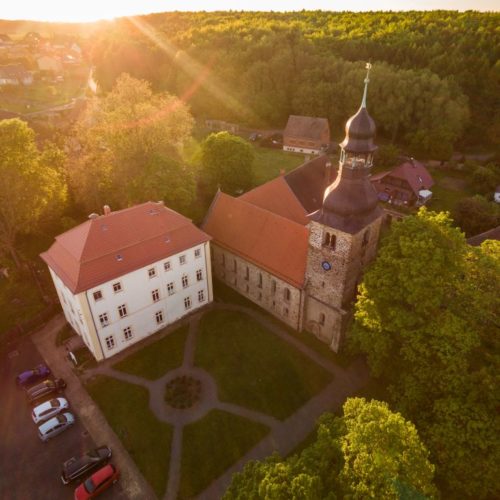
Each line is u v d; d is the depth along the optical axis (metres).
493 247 38.00
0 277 58.75
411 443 23.55
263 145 117.75
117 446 37.81
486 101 116.44
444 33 130.38
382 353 36.75
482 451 28.52
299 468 24.48
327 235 40.66
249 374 44.38
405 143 115.25
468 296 34.31
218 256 55.75
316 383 43.47
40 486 35.06
